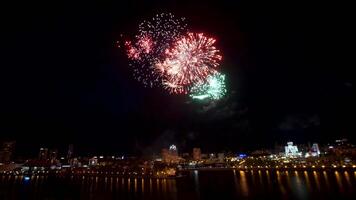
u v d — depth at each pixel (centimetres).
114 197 10881
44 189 13150
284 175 15125
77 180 17925
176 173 19512
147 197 10712
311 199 8425
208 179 15875
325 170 16075
